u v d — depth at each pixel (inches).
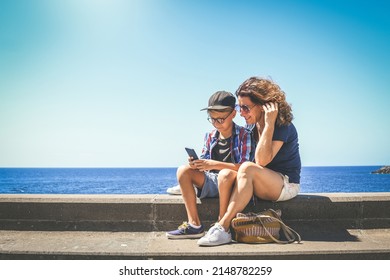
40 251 129.8
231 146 157.4
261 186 143.3
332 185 3636.8
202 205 159.6
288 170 152.3
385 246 132.7
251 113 145.9
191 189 148.6
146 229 160.7
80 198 163.3
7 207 163.8
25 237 153.9
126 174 6909.5
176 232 146.1
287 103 143.9
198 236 145.3
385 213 164.1
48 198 163.6
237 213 136.6
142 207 161.5
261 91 142.3
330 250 126.3
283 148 148.4
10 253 130.4
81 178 5359.3
